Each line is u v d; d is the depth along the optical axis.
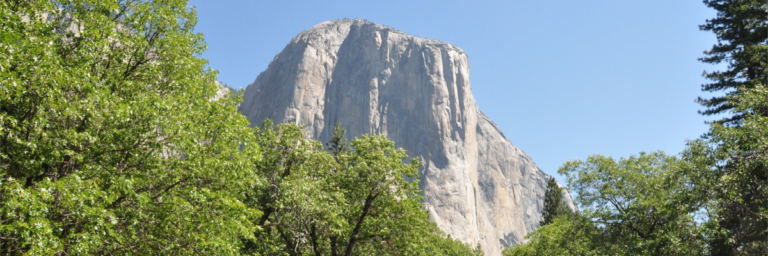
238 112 20.73
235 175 18.97
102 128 16.11
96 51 17.61
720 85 31.75
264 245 27.55
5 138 14.61
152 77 19.66
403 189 31.81
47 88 14.40
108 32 17.70
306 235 29.23
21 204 12.41
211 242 16.53
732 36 30.30
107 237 15.84
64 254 14.84
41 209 12.73
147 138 16.47
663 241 25.69
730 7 29.78
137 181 16.88
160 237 17.47
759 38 28.84
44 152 15.23
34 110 15.09
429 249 38.59
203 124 18.97
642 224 30.28
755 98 21.62
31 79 14.32
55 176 15.84
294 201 26.23
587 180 33.62
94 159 16.25
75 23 17.97
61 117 15.35
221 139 19.08
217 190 19.19
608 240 32.00
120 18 19.91
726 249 22.25
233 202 18.31
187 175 17.80
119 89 18.19
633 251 28.30
